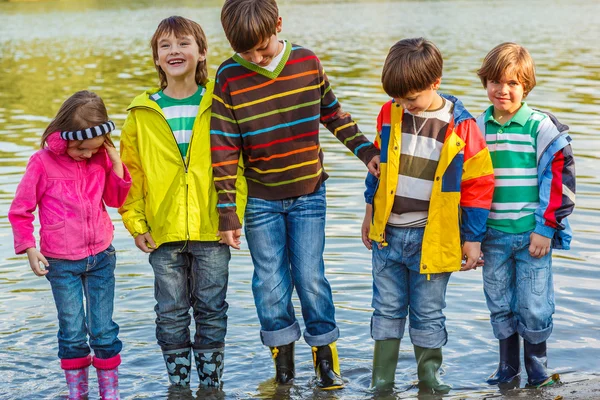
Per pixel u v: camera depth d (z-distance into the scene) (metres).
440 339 4.06
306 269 4.16
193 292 4.15
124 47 22.80
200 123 4.03
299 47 4.07
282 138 4.03
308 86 4.03
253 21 3.74
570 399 3.73
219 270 4.10
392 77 3.72
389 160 3.92
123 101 12.61
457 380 4.14
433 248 3.90
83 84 15.00
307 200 4.14
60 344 3.94
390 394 4.02
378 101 11.80
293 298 5.30
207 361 4.18
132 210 4.09
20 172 8.34
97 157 3.92
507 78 3.86
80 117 3.76
